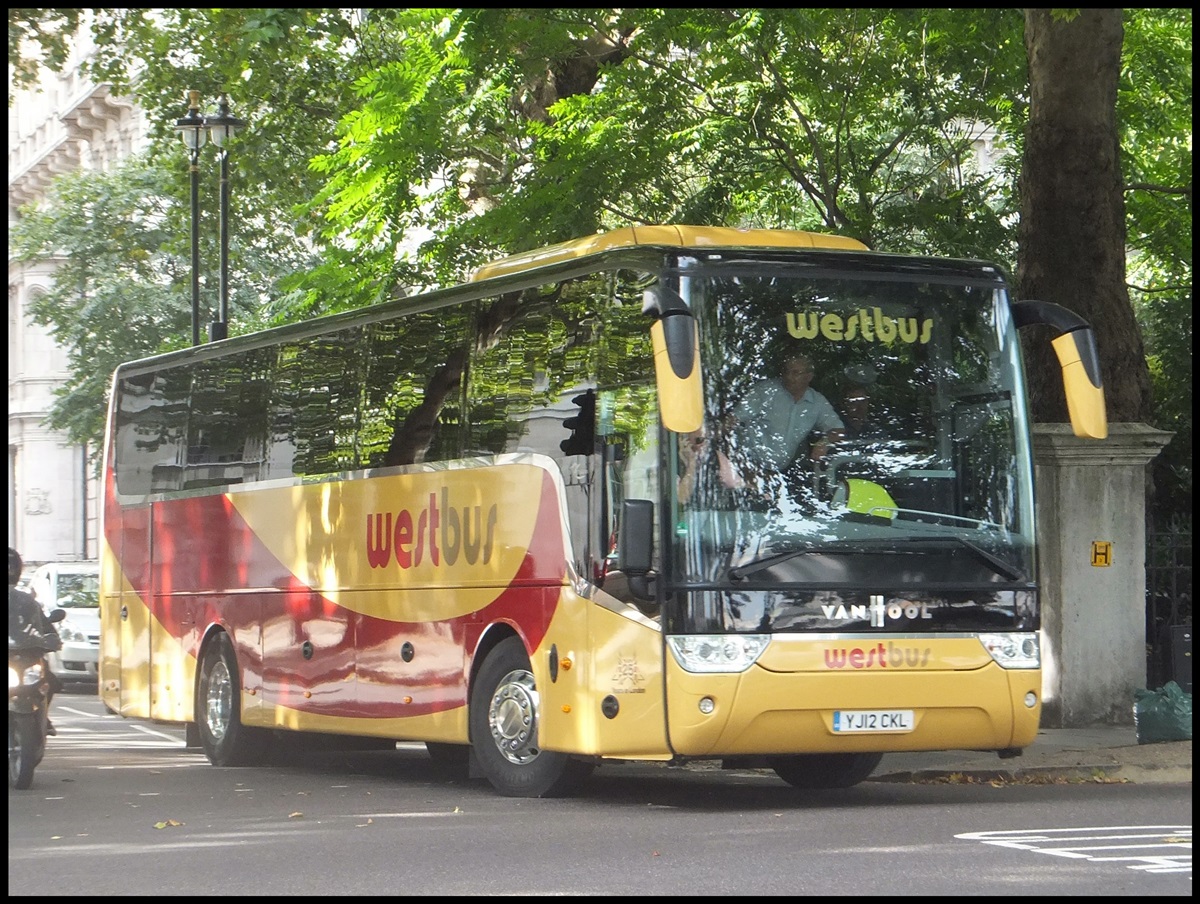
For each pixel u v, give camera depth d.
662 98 23.36
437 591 14.79
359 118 24.38
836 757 14.48
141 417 20.81
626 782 15.44
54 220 48.88
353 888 9.03
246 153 33.47
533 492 13.58
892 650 12.41
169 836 11.59
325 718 16.55
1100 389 13.06
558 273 13.56
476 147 24.81
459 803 13.59
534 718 13.68
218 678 18.67
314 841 11.09
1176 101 26.12
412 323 15.54
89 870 9.94
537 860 9.98
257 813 13.10
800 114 23.89
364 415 16.16
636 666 12.34
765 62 22.95
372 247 25.62
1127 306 19.45
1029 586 12.88
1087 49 19.16
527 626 13.54
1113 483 18.88
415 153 24.09
